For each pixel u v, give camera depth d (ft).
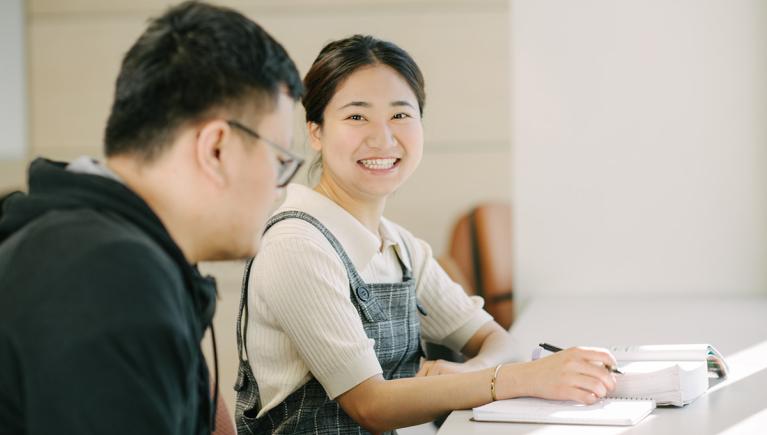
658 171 10.19
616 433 4.29
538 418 4.55
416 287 6.80
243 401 5.86
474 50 10.50
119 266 3.14
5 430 3.17
